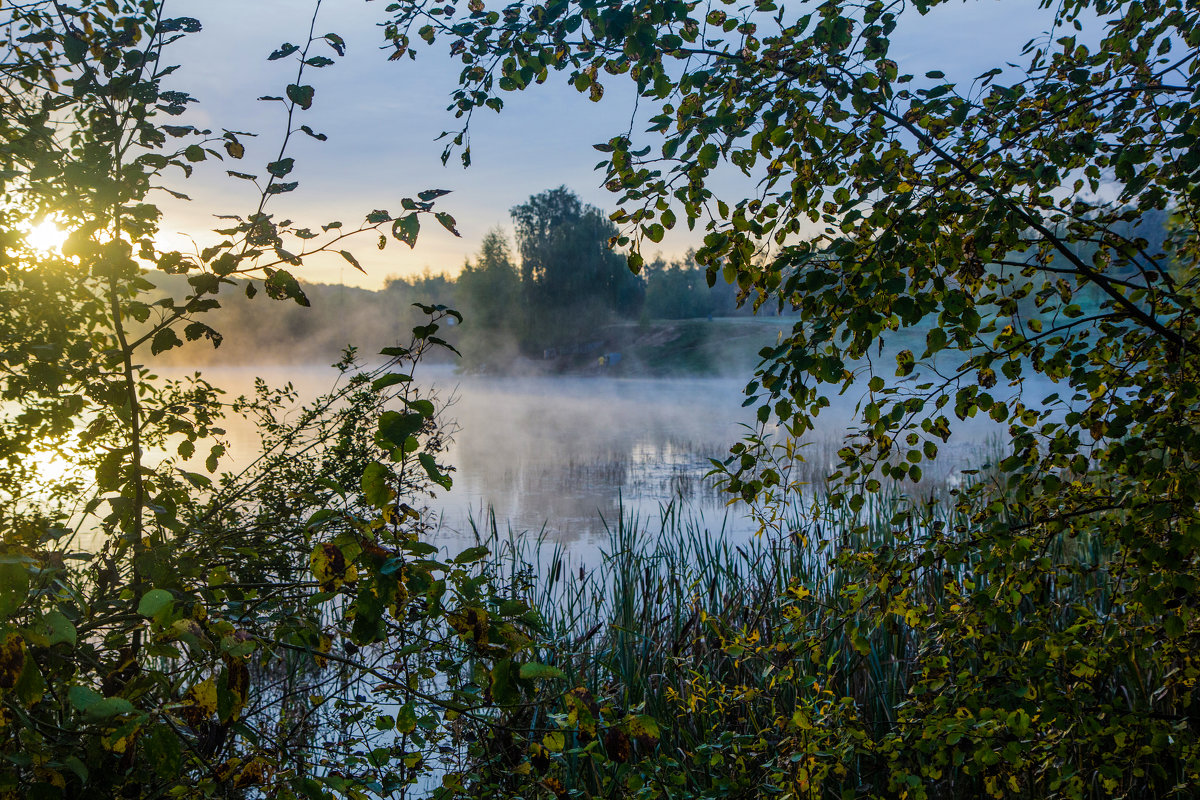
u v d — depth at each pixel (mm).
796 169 2402
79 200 1830
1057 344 2363
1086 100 2375
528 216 61312
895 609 2531
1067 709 2299
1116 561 2604
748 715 3342
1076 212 2457
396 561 1449
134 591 1913
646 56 2156
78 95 1871
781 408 2207
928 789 3338
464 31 2514
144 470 1904
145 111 1877
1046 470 2387
